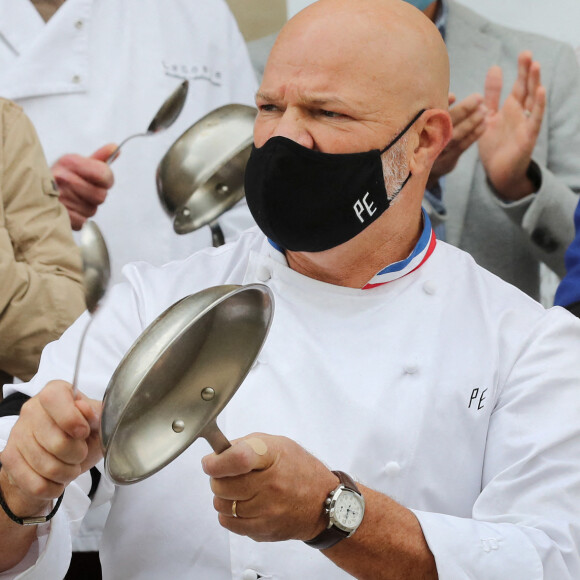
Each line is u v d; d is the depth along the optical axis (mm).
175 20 11617
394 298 7410
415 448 6980
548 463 6840
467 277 7691
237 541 6910
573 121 11492
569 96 11508
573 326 7312
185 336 5199
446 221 11570
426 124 7316
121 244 10859
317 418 7047
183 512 7012
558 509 6754
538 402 7074
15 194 10227
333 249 7160
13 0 11141
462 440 7090
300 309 7371
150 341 5062
